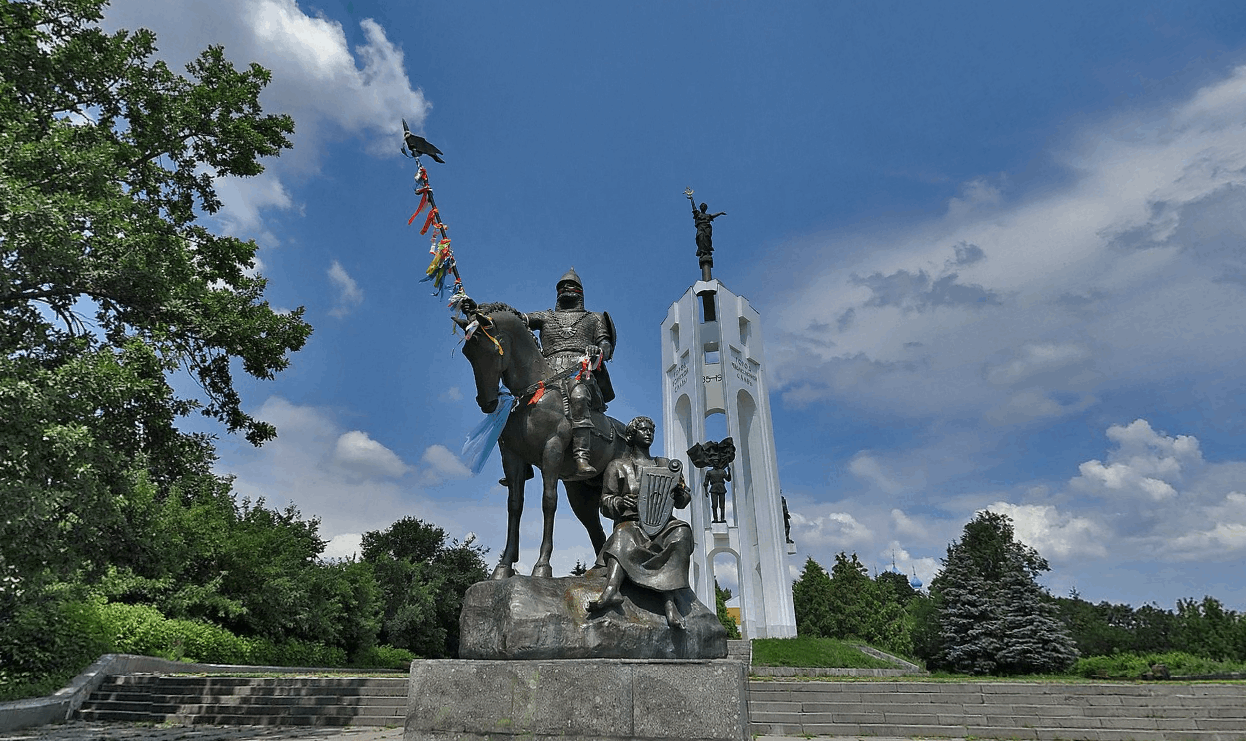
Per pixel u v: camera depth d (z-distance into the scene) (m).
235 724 13.47
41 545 9.62
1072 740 11.99
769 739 12.25
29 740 11.09
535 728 4.71
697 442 30.22
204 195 16.53
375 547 46.44
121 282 11.72
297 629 26.30
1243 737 11.73
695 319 32.25
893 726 12.72
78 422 9.62
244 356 14.78
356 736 11.47
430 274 6.01
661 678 4.70
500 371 5.93
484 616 5.35
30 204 9.13
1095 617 50.16
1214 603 43.31
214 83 15.91
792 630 28.08
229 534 24.70
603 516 5.98
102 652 16.50
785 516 32.16
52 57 12.84
